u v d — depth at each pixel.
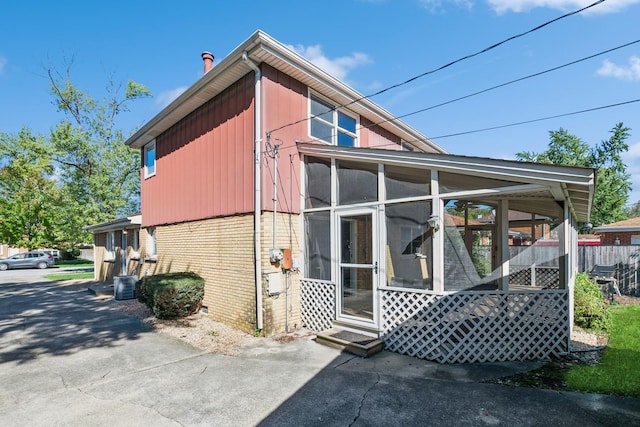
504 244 5.20
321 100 7.87
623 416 3.38
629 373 4.39
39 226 25.42
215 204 7.55
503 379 4.31
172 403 3.70
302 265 6.96
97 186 20.89
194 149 8.41
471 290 5.09
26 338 6.14
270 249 6.35
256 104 6.43
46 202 23.70
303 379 4.33
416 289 5.26
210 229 7.69
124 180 22.94
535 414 3.44
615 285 10.38
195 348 5.55
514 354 5.00
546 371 4.55
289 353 5.32
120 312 8.32
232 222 7.02
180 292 7.36
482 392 3.94
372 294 5.80
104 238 14.97
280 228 6.59
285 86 6.88
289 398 3.81
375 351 5.30
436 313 5.02
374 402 3.72
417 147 12.55
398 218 5.57
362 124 9.28
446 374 4.50
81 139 21.77
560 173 4.09
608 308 8.16
